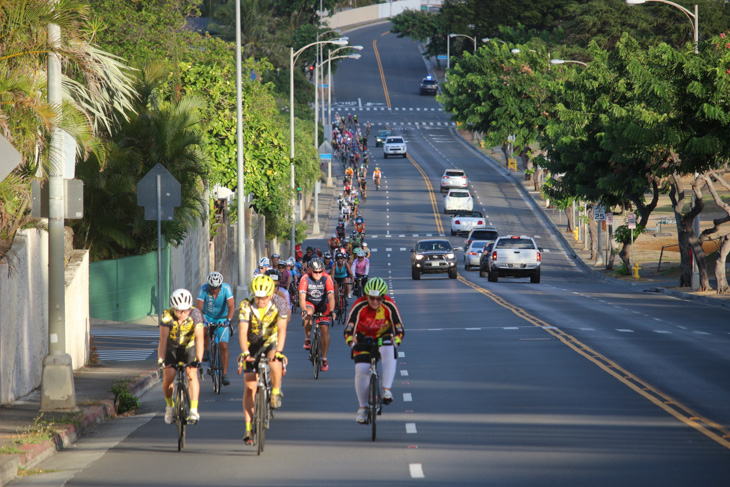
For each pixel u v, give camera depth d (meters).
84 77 49.94
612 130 116.12
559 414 35.31
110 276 66.94
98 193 68.31
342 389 42.62
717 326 68.56
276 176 121.44
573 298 95.31
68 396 35.88
